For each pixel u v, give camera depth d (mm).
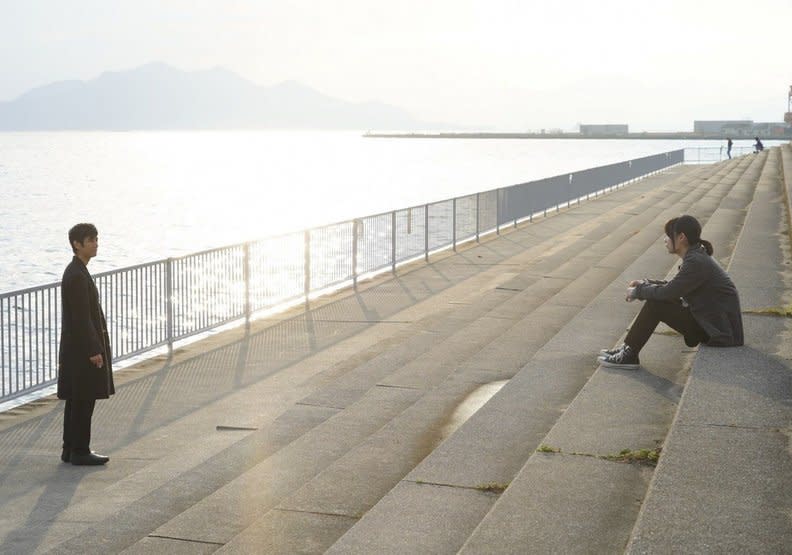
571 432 7375
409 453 7762
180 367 12898
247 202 68688
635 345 9516
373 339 14734
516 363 11047
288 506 6543
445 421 8742
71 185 92750
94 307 8891
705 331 9430
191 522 6453
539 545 5246
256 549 5801
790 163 38656
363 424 9086
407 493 6398
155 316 13234
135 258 39125
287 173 116125
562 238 27672
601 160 138250
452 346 12672
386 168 121938
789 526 5172
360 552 5414
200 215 58688
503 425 8000
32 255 40594
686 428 6906
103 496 7859
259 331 15391
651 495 5621
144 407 10875
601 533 5418
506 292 17750
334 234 18906
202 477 7840
